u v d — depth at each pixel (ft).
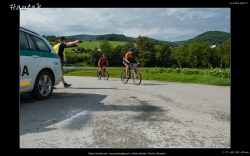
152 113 13.47
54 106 15.23
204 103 17.06
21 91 15.15
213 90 25.79
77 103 16.40
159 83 36.22
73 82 38.81
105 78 50.19
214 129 10.44
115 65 341.21
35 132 9.81
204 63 351.67
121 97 19.54
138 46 371.56
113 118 12.19
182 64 377.09
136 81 34.30
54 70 19.21
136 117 12.48
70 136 9.39
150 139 9.11
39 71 17.15
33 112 13.39
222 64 347.97
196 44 363.56
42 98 17.69
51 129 10.24
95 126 10.73
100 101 17.37
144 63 362.33
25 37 16.38
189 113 13.58
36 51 17.25
